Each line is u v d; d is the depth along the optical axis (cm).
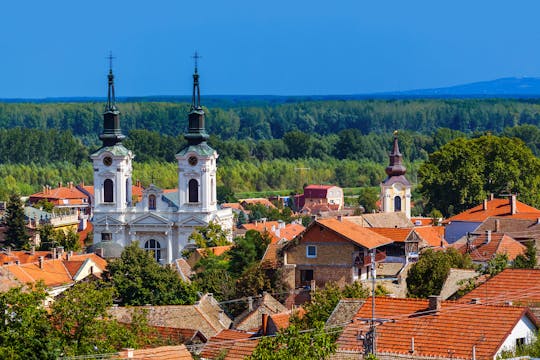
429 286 17788
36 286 14112
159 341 15888
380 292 17200
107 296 14038
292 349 11281
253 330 16525
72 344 13375
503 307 12369
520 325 12250
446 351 12038
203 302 18512
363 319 12394
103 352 13162
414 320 12550
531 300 13475
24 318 13200
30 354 12975
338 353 12438
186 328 16988
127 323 16200
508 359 11238
